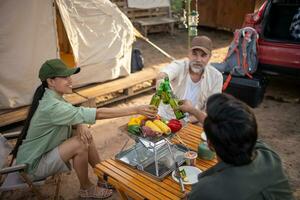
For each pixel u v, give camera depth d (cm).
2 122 406
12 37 414
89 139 279
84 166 285
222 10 938
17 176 276
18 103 441
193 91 313
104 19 497
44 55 445
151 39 918
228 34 958
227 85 484
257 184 133
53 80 261
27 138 273
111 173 239
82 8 470
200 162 253
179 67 305
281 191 140
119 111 258
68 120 256
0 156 274
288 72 492
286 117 465
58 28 600
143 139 234
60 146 274
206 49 287
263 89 497
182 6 1026
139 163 247
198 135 291
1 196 313
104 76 506
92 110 259
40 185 307
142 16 947
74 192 318
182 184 220
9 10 405
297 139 408
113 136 420
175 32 997
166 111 311
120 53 514
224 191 132
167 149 268
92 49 484
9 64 421
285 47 482
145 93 549
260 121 453
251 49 486
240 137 128
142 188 222
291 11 528
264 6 533
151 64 691
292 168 349
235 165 136
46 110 256
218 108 134
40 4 425
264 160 143
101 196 299
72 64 565
